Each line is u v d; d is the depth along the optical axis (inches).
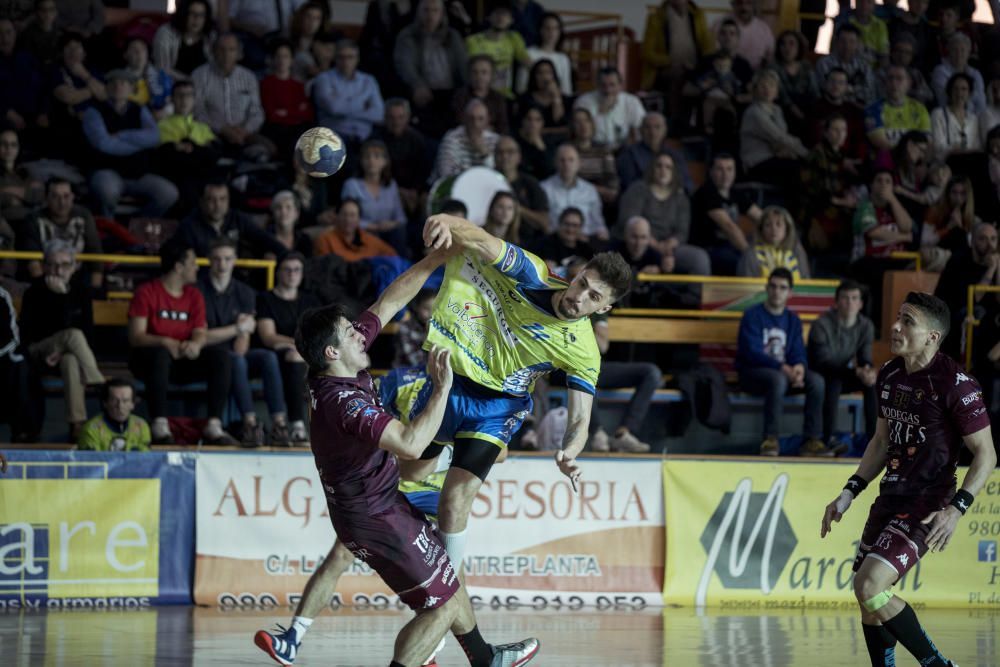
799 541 478.6
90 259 507.8
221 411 470.6
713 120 717.3
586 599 458.6
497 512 456.1
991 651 350.0
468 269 268.4
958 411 265.7
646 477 470.6
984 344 537.3
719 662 312.7
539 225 584.1
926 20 772.6
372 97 635.5
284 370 483.2
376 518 234.2
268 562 436.8
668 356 589.0
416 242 588.4
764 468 478.9
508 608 450.0
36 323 464.8
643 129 644.7
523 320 264.5
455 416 269.4
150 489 429.7
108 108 577.3
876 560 263.9
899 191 661.3
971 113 728.3
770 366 526.9
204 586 430.9
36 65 593.6
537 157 642.8
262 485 440.1
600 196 642.8
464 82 676.1
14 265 526.0
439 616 241.9
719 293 580.7
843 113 707.4
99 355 532.7
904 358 276.1
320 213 596.7
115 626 370.3
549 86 679.1
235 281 499.5
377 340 536.1
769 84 684.7
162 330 469.1
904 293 615.5
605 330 517.3
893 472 274.1
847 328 531.8
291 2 693.3
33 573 415.8
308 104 642.2
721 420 534.0
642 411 518.6
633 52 856.9
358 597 441.7
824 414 533.0
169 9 766.5
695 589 468.4
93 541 422.3
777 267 535.5
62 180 518.0
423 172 626.2
